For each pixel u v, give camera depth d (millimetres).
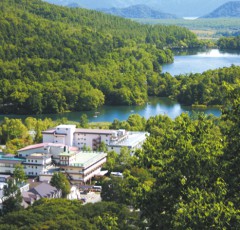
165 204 130875
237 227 103750
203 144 129750
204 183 124500
